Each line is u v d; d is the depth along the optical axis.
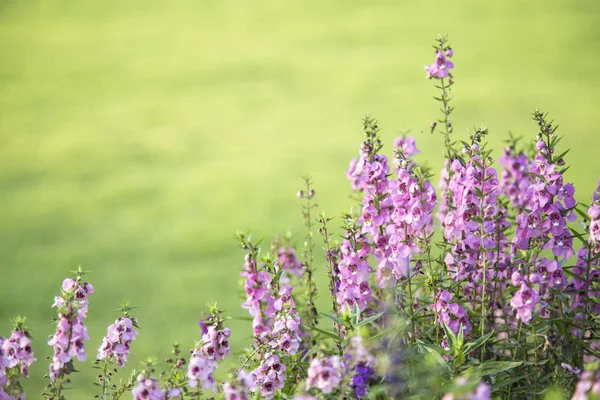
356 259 4.47
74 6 43.38
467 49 32.09
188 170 19.66
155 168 20.00
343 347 4.12
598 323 4.34
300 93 27.28
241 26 38.38
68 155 21.44
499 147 19.50
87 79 30.78
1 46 36.53
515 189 4.86
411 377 3.89
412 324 4.31
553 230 4.31
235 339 9.62
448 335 4.13
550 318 4.52
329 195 16.64
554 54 30.50
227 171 19.33
